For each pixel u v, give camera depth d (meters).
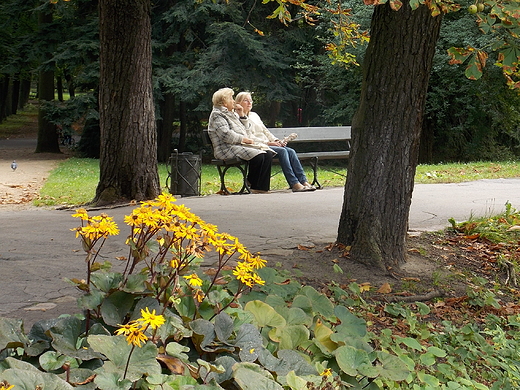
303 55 22.28
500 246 6.42
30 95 81.38
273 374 2.66
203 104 23.16
